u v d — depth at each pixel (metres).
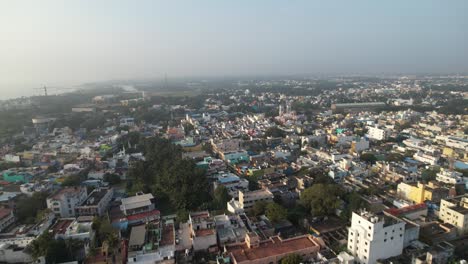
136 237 111.31
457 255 101.12
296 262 91.62
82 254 103.94
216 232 111.50
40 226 118.00
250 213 136.12
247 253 98.62
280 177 181.50
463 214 117.38
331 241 115.25
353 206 129.88
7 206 141.38
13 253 102.69
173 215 142.88
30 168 195.75
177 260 101.12
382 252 99.12
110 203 156.50
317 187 137.25
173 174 163.88
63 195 141.75
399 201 146.38
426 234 114.94
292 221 131.75
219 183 165.25
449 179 164.25
